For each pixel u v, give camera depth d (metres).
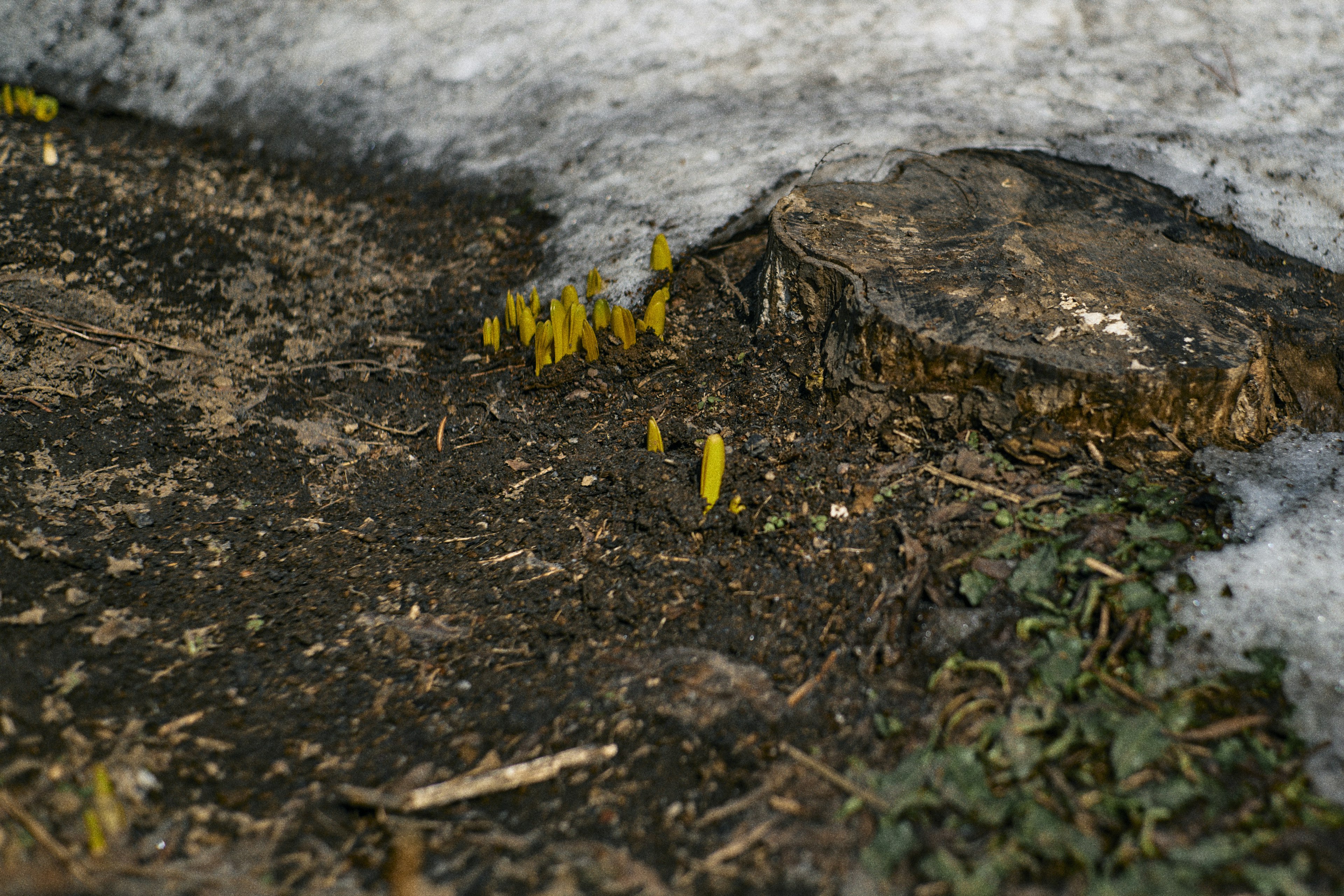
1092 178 1.71
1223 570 1.46
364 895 1.38
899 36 1.96
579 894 1.38
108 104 2.05
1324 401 1.55
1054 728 1.42
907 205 1.66
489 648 1.49
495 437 1.64
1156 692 1.42
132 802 1.41
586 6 2.06
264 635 1.50
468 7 2.09
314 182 1.95
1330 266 1.63
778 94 1.92
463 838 1.40
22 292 1.72
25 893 1.36
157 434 1.63
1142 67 1.86
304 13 2.10
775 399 1.61
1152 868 1.36
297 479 1.61
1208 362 1.51
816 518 1.52
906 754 1.41
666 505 1.55
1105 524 1.49
